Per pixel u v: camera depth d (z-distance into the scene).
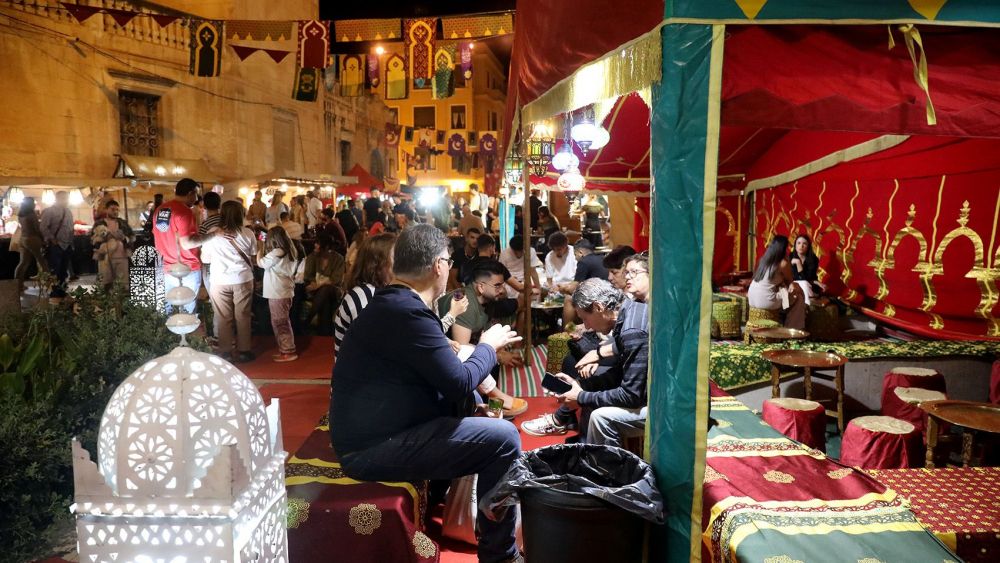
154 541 1.77
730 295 8.04
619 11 2.88
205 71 8.58
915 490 3.03
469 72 9.57
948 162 6.27
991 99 3.17
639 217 11.60
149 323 3.04
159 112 18.62
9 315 2.99
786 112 3.03
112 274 12.52
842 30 3.01
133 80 17.58
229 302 7.31
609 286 4.10
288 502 2.93
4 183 13.87
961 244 6.21
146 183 17.05
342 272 9.27
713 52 2.49
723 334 7.46
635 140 8.45
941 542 2.51
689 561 2.62
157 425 1.77
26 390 2.54
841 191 7.81
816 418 4.32
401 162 39.84
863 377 5.69
